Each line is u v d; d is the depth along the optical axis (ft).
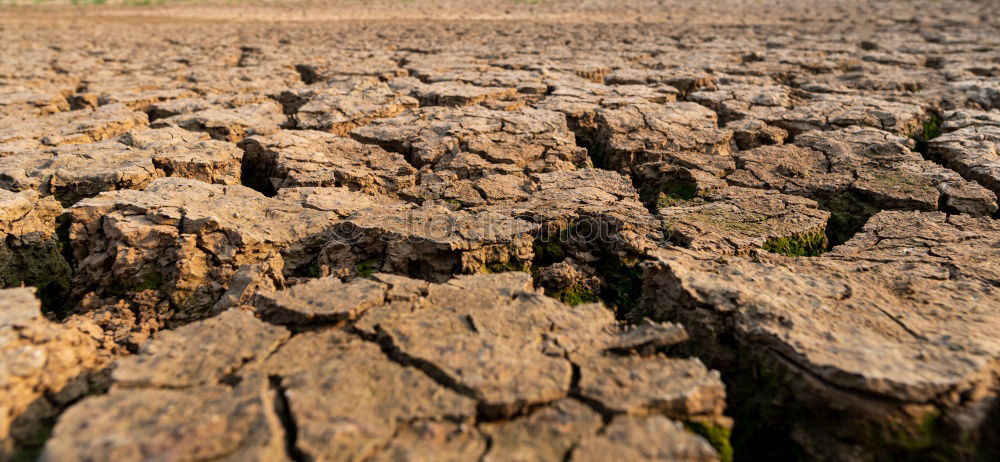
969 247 13.16
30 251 14.60
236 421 7.59
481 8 77.66
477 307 10.45
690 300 10.68
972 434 7.91
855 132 21.63
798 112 24.73
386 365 8.93
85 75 32.91
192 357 9.03
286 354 9.23
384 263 13.33
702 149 21.13
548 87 29.96
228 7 74.18
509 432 7.77
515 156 20.01
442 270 12.94
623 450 7.43
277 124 23.62
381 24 61.31
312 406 7.95
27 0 75.41
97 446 7.03
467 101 27.12
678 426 7.86
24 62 36.19
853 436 8.28
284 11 71.61
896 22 60.23
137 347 11.53
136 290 13.33
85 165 17.71
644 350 9.35
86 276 13.82
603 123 23.45
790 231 14.38
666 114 24.27
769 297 10.62
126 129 23.09
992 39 45.32
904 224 14.66
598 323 10.05
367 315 10.19
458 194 16.98
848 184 17.24
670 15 70.54
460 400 8.15
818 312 10.22
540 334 9.66
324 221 14.71
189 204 14.89
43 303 14.24
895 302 10.72
